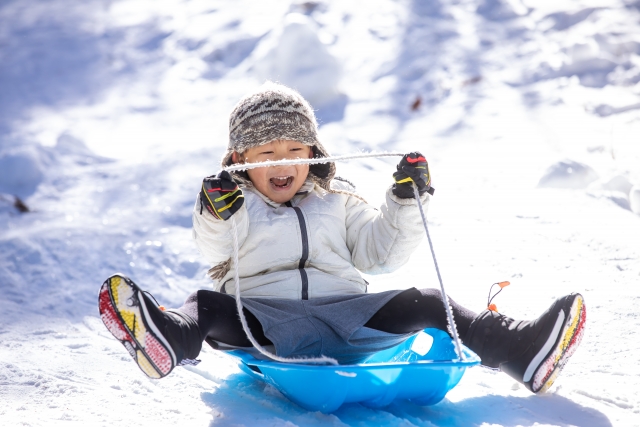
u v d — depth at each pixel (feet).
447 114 31.45
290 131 13.04
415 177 12.21
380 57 37.32
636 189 21.18
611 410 10.97
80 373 12.93
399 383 10.87
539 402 11.30
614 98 30.83
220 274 12.88
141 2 51.37
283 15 43.62
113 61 42.65
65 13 50.96
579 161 23.72
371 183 23.77
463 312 11.66
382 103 33.09
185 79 39.50
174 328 10.49
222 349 11.91
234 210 11.21
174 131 32.94
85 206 24.17
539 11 39.70
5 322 16.28
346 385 10.57
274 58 33.73
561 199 22.00
